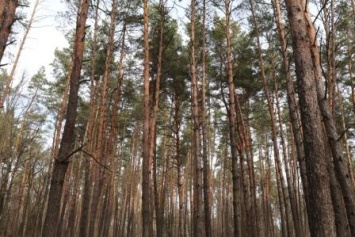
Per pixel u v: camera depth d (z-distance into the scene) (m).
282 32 12.85
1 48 7.17
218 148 33.00
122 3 17.05
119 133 27.80
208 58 18.61
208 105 22.25
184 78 18.83
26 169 27.11
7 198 19.88
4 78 23.16
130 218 32.03
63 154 6.82
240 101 20.69
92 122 18.50
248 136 22.17
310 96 4.95
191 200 28.78
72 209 23.30
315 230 4.46
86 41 19.27
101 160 17.31
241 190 22.95
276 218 48.56
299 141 11.04
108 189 24.20
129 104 24.05
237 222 12.80
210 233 12.90
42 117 28.19
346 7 14.12
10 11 7.43
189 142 27.97
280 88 19.77
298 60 5.18
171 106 22.05
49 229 6.33
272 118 17.80
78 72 7.36
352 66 18.34
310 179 4.67
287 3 5.59
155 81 18.48
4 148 18.03
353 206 6.27
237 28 18.59
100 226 21.77
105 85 17.47
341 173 6.41
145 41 13.33
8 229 22.39
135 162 31.59
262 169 33.09
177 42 18.03
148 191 11.73
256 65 19.12
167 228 29.05
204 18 15.94
